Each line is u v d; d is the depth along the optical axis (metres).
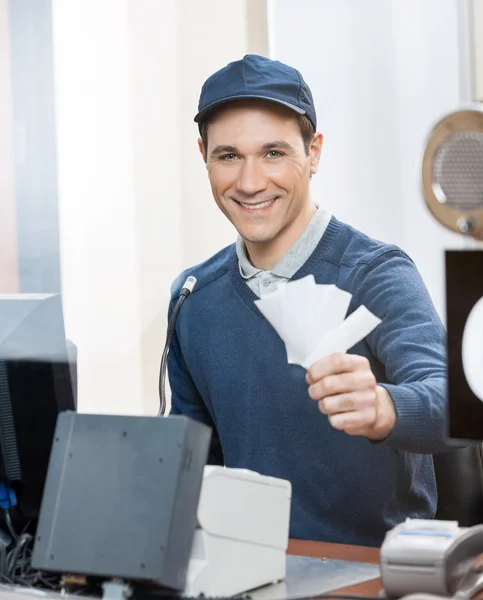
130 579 1.11
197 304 1.98
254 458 1.88
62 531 1.16
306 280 1.28
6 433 1.38
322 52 3.18
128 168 3.26
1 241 3.25
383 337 1.75
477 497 1.92
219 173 1.87
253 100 1.80
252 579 1.24
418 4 3.05
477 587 1.14
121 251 3.27
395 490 1.81
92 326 3.29
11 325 1.39
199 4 3.21
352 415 1.28
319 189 3.21
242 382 1.89
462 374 1.06
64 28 3.26
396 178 3.14
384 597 1.16
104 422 1.18
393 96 3.12
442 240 3.12
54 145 3.28
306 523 1.83
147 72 3.24
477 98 2.42
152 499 1.11
